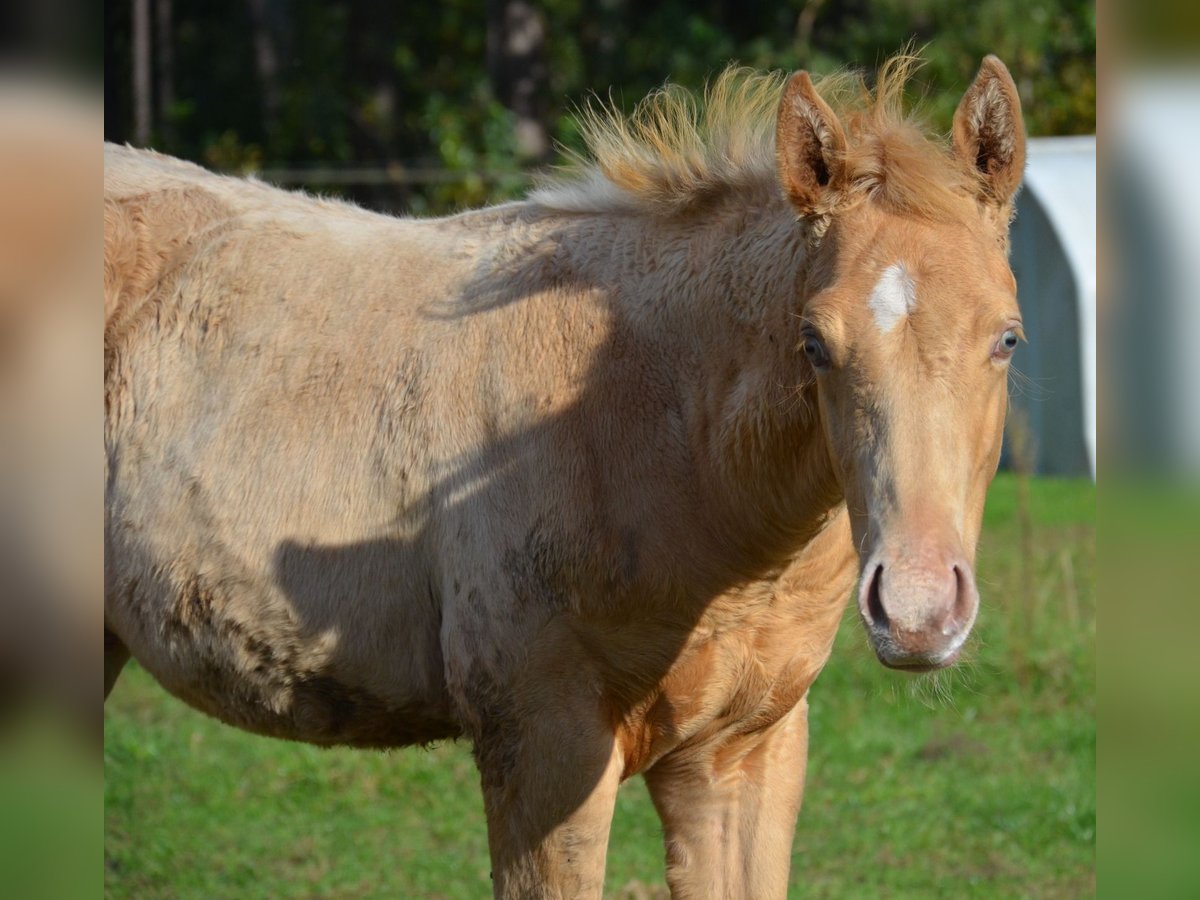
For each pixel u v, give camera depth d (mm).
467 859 6059
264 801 6727
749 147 3938
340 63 22656
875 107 3607
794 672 3990
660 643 3805
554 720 3828
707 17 22766
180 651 4355
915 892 5609
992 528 11148
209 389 4348
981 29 20359
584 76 21812
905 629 2742
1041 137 20141
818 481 3547
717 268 3771
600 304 3936
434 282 4273
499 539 3871
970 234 3150
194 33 23328
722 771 4156
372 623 4129
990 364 3041
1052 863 5902
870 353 3004
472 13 23547
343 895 5703
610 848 6195
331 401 4195
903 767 7039
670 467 3746
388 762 7164
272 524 4176
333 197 4934
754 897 4133
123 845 6133
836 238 3240
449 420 4020
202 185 4727
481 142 19969
